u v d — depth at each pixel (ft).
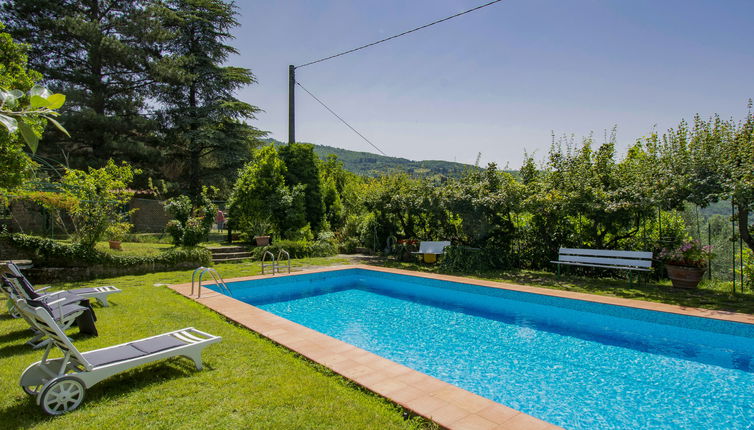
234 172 94.38
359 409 11.55
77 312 17.34
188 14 88.99
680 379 17.17
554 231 39.78
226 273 38.70
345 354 15.93
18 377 13.57
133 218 70.69
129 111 85.30
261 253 48.85
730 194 26.96
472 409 11.50
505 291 30.17
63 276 32.96
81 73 79.82
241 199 56.49
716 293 28.68
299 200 59.62
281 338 17.84
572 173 37.14
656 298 27.25
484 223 41.42
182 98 94.22
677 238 32.71
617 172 36.70
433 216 48.26
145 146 83.51
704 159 28.71
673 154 31.81
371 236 56.39
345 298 33.86
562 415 14.07
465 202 41.11
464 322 26.35
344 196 72.13
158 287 30.42
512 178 41.60
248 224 56.49
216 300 25.64
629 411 14.32
